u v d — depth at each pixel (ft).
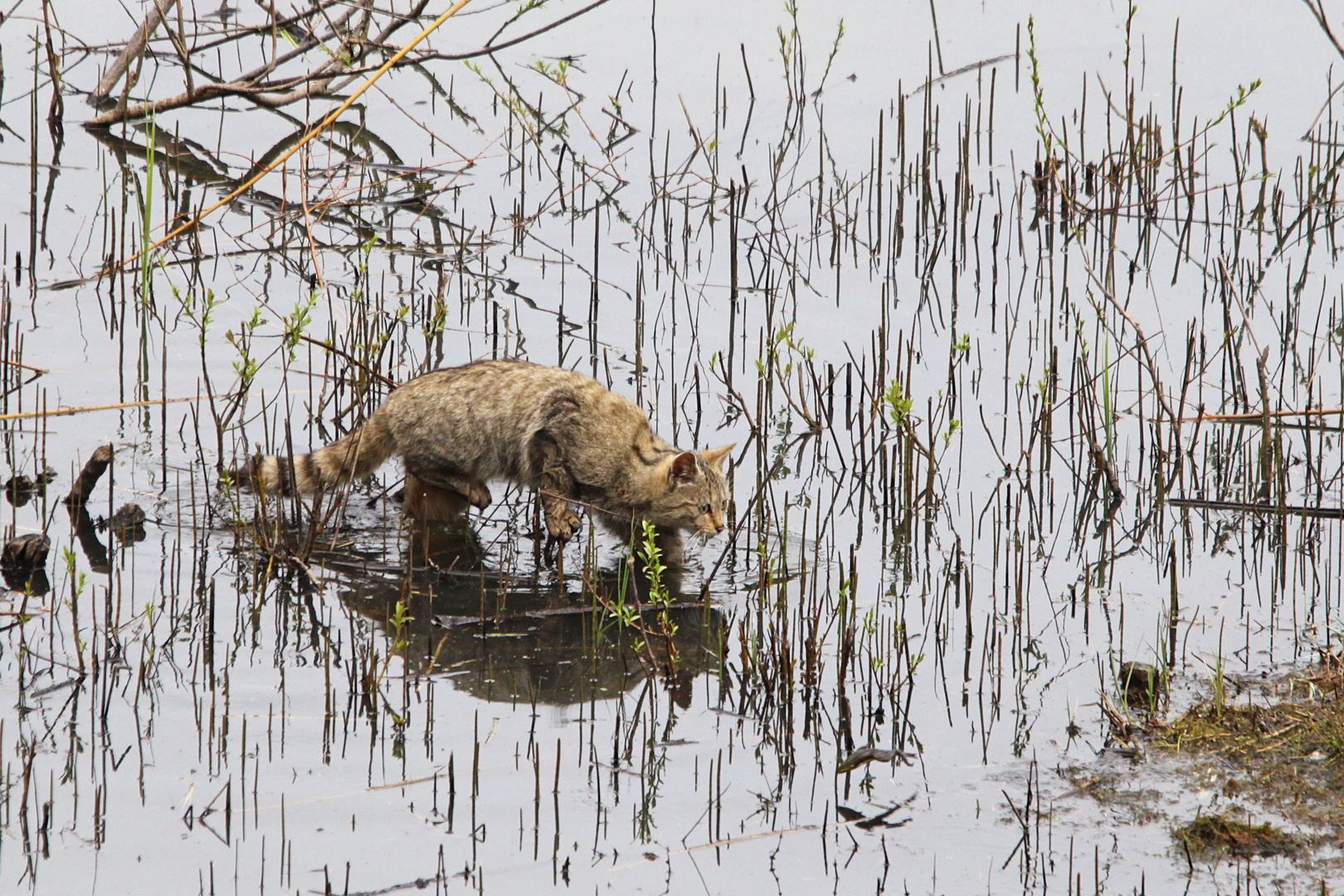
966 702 30.01
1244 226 60.64
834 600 34.83
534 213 60.49
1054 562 37.19
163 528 36.55
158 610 32.30
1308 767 27.22
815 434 45.60
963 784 26.89
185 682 29.22
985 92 72.69
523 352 48.67
